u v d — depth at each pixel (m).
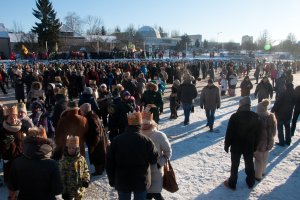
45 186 3.32
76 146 4.96
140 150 3.96
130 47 56.47
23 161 3.35
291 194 5.89
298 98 9.56
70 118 6.00
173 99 12.52
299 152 8.38
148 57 46.31
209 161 7.68
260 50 107.25
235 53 85.75
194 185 6.27
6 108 5.70
